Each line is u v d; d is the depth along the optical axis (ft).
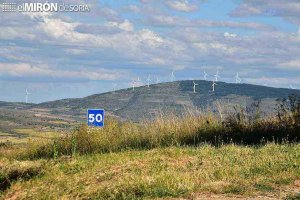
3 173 45.60
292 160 42.75
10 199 40.24
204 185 35.22
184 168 41.52
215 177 38.04
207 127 60.08
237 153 47.52
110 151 53.42
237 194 33.60
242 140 57.93
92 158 48.67
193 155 46.60
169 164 42.83
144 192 34.76
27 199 39.14
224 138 58.70
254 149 49.98
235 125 59.72
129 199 33.88
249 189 34.30
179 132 59.57
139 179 37.47
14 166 46.60
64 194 37.99
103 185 37.86
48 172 44.68
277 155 45.52
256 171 39.55
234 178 37.58
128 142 59.47
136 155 47.70
